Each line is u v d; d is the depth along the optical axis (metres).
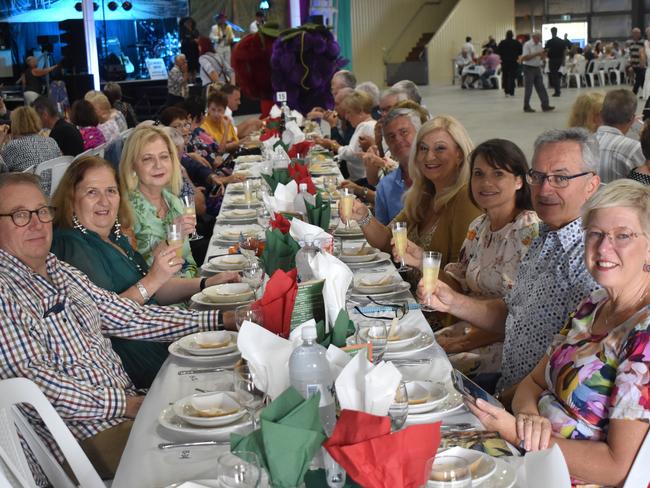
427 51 25.89
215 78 13.16
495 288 3.00
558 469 1.49
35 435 2.00
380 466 1.27
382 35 26.05
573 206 2.51
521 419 1.94
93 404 2.31
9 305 2.26
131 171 3.72
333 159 7.18
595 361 1.95
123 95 15.39
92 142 8.09
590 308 2.07
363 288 3.05
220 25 15.38
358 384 1.47
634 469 1.81
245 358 1.70
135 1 15.98
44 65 15.12
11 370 2.24
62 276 2.56
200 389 2.21
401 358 2.35
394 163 5.35
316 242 2.75
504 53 21.00
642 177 3.98
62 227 3.00
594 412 1.93
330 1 13.48
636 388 1.80
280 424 1.33
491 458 1.64
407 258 3.30
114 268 3.01
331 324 2.02
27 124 6.59
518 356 2.61
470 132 13.66
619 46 24.50
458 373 2.02
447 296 2.78
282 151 5.62
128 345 2.85
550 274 2.53
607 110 4.95
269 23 7.61
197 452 1.81
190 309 2.98
